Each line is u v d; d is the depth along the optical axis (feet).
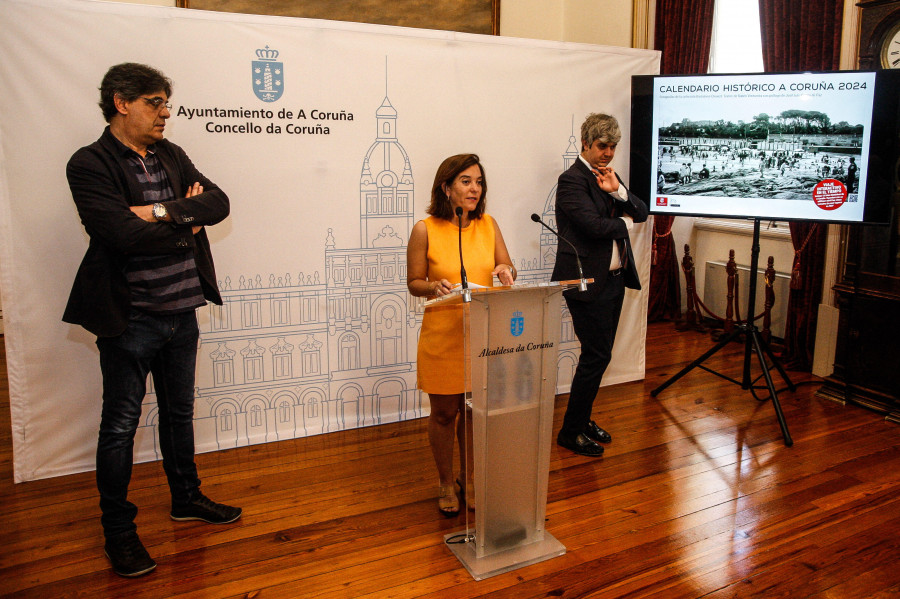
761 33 13.94
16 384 8.87
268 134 9.61
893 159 9.95
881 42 10.87
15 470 9.01
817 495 8.75
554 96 11.48
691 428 10.93
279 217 9.88
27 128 8.39
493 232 8.20
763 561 7.32
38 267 8.73
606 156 9.44
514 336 6.89
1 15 8.10
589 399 9.87
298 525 8.02
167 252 6.87
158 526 7.97
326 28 9.71
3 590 6.75
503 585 6.91
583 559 7.37
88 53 8.52
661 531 7.90
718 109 10.85
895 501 8.59
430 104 10.57
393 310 10.91
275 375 10.28
